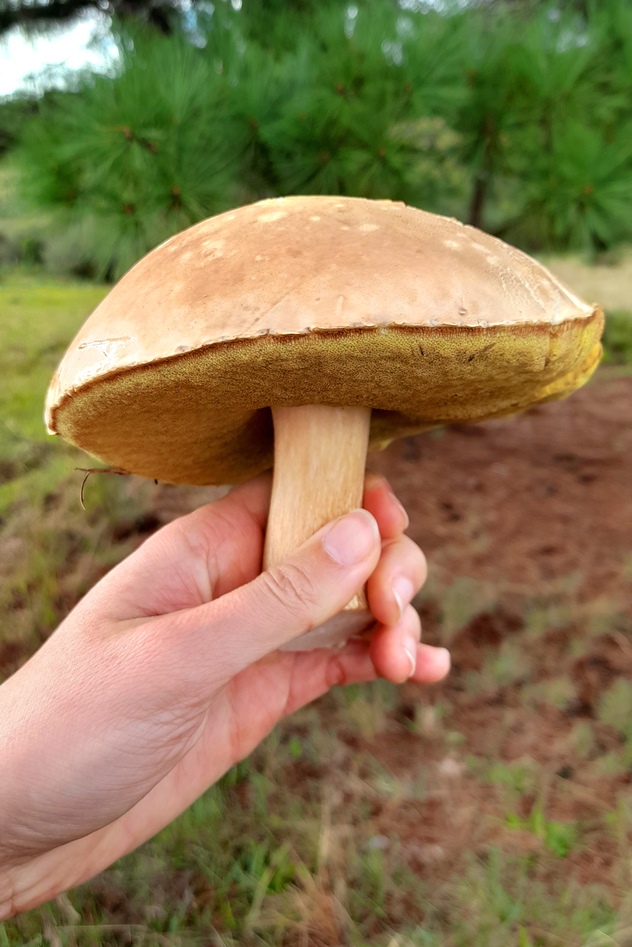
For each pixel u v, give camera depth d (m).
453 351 0.14
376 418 0.23
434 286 0.14
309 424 0.19
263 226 0.15
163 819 0.24
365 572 0.19
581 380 0.20
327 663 0.28
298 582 0.18
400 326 0.13
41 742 0.18
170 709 0.19
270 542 0.20
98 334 0.15
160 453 0.21
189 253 0.15
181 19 0.46
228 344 0.13
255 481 0.25
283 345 0.13
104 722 0.18
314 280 0.13
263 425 0.22
